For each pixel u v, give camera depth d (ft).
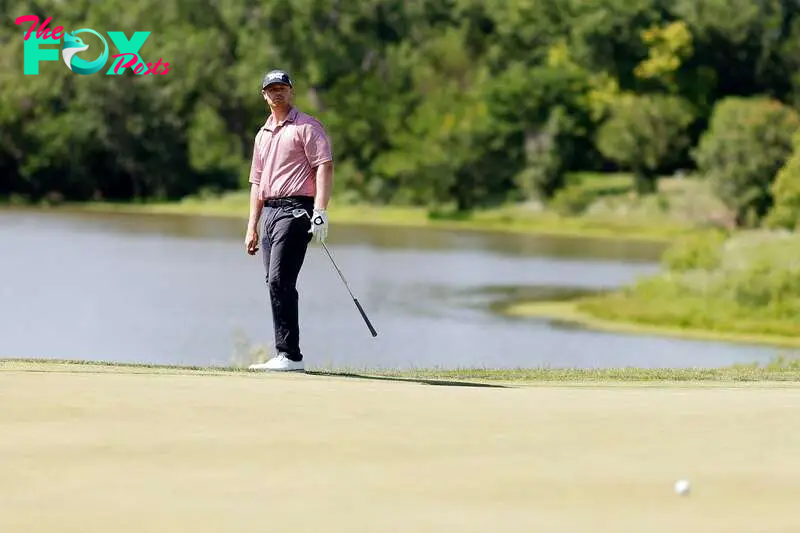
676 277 572.92
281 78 102.17
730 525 52.60
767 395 84.48
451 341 449.48
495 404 78.79
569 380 106.22
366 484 58.70
